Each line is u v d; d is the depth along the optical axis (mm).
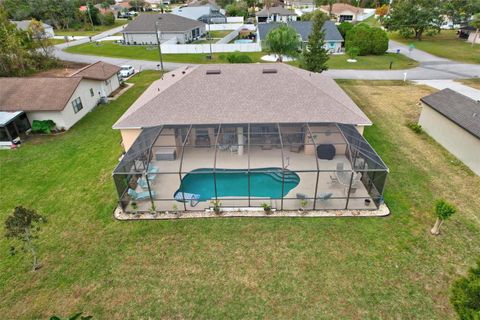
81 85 38062
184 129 24875
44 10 111188
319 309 14266
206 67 31172
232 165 24688
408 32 79188
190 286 15586
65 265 17094
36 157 29000
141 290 15477
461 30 81188
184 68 36219
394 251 17172
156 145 25312
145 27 84250
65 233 19391
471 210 20062
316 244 17797
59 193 23484
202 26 95875
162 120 25516
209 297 15008
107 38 95125
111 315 14328
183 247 17938
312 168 23828
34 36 62250
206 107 26266
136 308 14609
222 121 25109
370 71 55156
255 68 30391
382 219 19531
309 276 15891
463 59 60531
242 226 19297
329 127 24734
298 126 24844
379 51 67000
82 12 117000
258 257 17094
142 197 21375
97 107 41719
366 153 20938
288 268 16375
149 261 17109
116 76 48750
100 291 15508
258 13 117125
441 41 78625
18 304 15031
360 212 20078
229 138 25547
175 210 20688
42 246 18422
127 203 21406
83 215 20938
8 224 15617
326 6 126375
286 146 25797
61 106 33500
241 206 20766
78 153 29500
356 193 21500
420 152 27500
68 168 26953
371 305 14367
